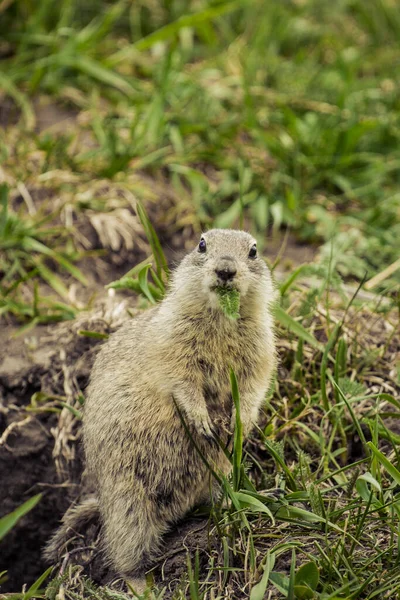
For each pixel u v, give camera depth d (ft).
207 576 20.52
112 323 29.04
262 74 42.14
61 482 27.40
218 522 21.54
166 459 22.59
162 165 37.11
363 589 18.69
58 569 24.76
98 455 23.31
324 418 25.39
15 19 42.75
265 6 45.37
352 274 33.22
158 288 27.81
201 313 22.34
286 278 31.12
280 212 35.37
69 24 43.01
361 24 46.62
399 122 40.04
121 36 44.21
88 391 24.81
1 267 31.63
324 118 39.17
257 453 25.36
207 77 41.55
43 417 28.04
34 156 36.01
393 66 43.70
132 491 22.70
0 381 28.40
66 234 33.30
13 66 40.78
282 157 37.40
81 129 38.73
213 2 43.80
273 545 20.95
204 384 22.89
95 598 20.76
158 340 22.54
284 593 18.81
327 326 27.50
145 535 22.70
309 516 20.49
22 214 33.63
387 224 35.88
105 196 35.04
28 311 30.12
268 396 25.18
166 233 35.22
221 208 36.50
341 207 37.29
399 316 29.40
